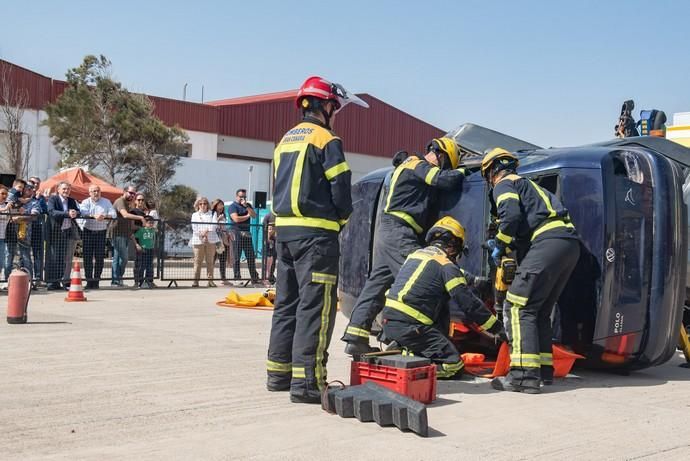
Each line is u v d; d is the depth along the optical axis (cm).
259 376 639
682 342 752
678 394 614
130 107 2953
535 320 614
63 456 410
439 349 637
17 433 455
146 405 530
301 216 552
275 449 430
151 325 949
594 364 682
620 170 676
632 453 439
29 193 1416
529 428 490
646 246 660
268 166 4256
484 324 618
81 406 524
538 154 706
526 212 623
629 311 656
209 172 3031
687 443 463
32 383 594
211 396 562
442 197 746
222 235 1616
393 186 704
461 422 502
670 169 671
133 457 411
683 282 674
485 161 644
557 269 609
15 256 1409
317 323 548
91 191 1462
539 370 607
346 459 414
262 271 1659
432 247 639
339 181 547
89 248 1447
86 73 2977
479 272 713
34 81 3303
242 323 993
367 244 860
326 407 518
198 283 1590
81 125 2889
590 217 655
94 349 755
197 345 798
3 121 3169
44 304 1166
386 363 555
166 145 2977
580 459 425
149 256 1523
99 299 1263
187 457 412
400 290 633
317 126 563
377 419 485
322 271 550
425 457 421
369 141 4697
